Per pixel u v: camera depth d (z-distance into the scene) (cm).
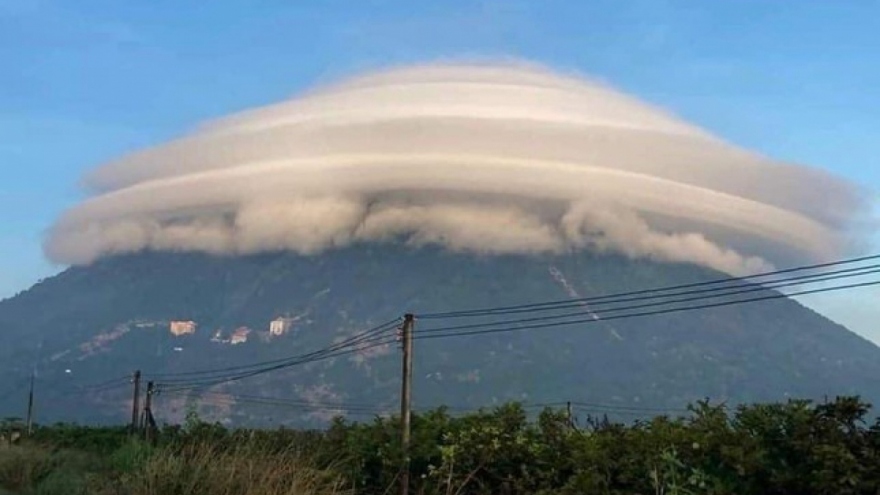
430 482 1425
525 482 1303
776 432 1025
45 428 4328
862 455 950
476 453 1369
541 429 1390
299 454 1259
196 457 1227
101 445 3122
